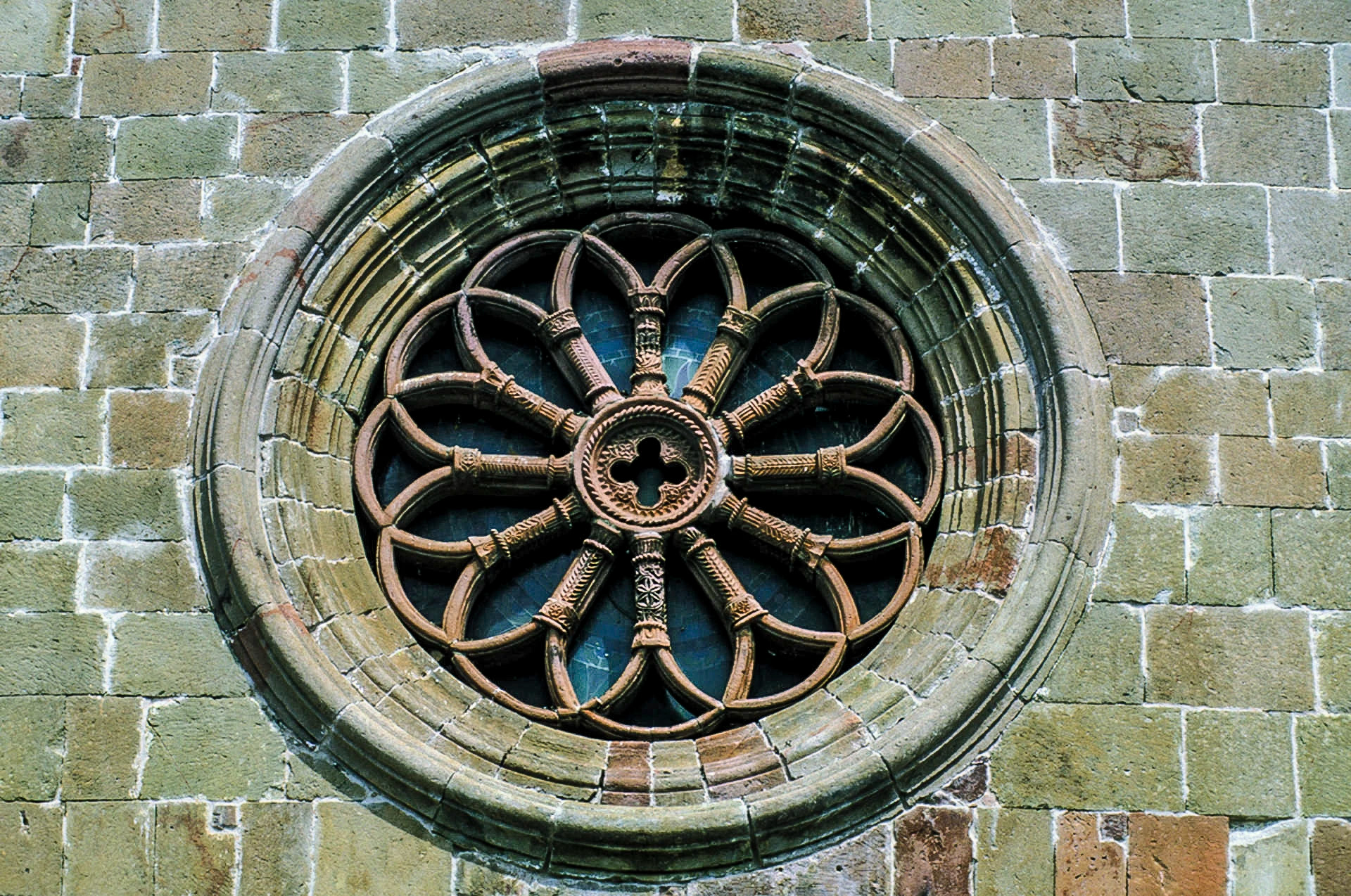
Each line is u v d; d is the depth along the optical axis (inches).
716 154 653.3
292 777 557.0
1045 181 633.0
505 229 650.8
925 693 571.2
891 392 629.3
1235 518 588.4
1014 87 645.9
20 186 629.3
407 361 635.5
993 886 546.6
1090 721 565.0
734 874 550.3
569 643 607.5
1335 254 623.8
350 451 618.8
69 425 597.9
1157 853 550.6
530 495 628.7
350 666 576.1
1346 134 640.4
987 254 627.2
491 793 551.2
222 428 592.4
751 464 622.8
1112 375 606.9
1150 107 643.5
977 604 581.9
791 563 615.8
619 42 650.8
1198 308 615.5
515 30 655.1
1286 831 553.6
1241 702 567.5
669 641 605.0
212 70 645.9
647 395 630.5
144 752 560.1
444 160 644.7
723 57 644.1
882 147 639.8
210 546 580.4
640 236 657.6
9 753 559.2
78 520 586.6
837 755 563.2
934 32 653.9
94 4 653.9
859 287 646.5
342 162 631.2
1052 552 580.4
